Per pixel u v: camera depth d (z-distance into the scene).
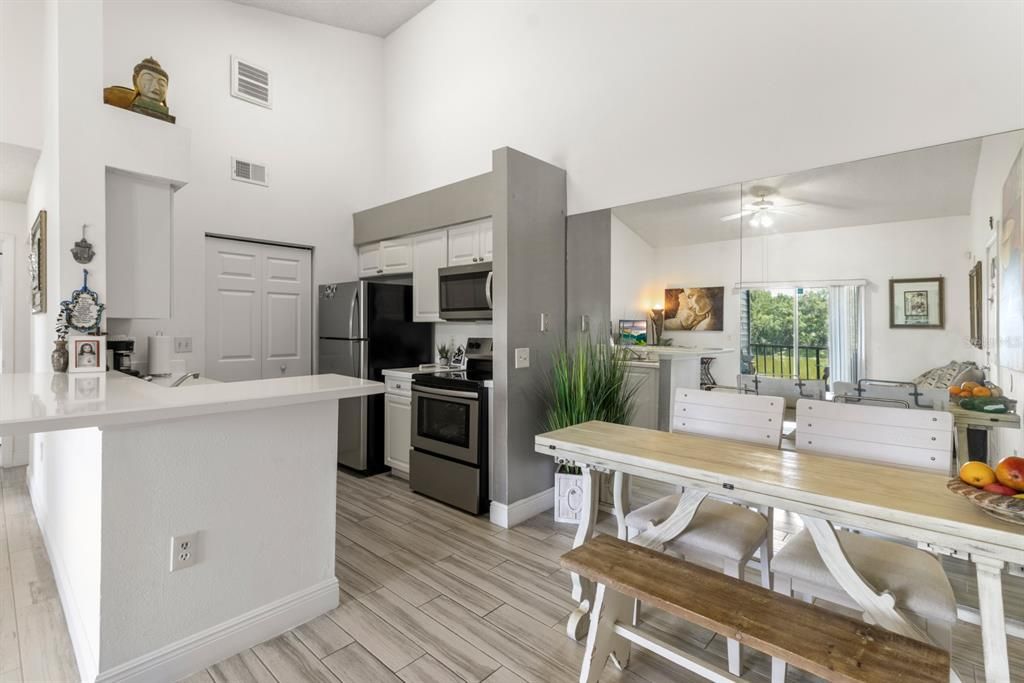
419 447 3.68
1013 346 1.98
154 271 2.77
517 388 3.18
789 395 2.61
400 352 4.43
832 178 2.44
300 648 1.90
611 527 3.06
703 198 2.88
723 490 1.53
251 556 1.92
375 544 2.83
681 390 2.29
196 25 3.89
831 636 1.26
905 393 2.26
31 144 3.13
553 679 1.75
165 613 1.70
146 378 2.99
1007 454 2.01
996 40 2.04
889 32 2.28
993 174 2.04
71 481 2.04
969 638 1.98
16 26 3.12
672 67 2.99
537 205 3.30
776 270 2.63
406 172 4.89
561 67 3.58
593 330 3.39
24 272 4.35
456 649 1.91
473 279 3.53
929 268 2.19
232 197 4.08
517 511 3.18
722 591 1.47
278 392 1.88
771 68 2.62
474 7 4.21
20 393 1.75
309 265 4.68
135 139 2.61
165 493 1.70
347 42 4.88
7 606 2.18
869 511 1.27
